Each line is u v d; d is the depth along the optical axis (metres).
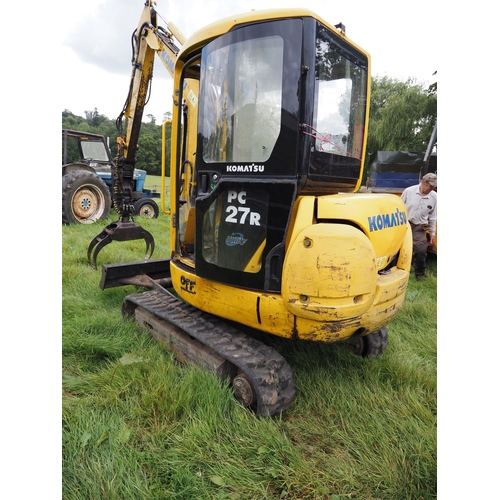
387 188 8.34
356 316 2.18
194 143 3.46
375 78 17.25
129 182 5.00
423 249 5.23
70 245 6.15
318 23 2.13
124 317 3.53
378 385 2.72
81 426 2.16
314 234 2.09
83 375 2.71
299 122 2.11
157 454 2.02
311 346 3.16
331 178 2.41
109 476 1.86
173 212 3.22
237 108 2.35
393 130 15.61
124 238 4.96
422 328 3.79
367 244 2.13
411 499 1.84
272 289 2.29
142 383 2.50
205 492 1.82
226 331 2.62
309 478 1.91
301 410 2.46
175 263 3.12
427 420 2.37
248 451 2.05
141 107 4.68
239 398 2.37
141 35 4.49
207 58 2.50
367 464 2.02
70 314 3.68
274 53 2.17
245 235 2.36
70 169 8.88
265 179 2.24
